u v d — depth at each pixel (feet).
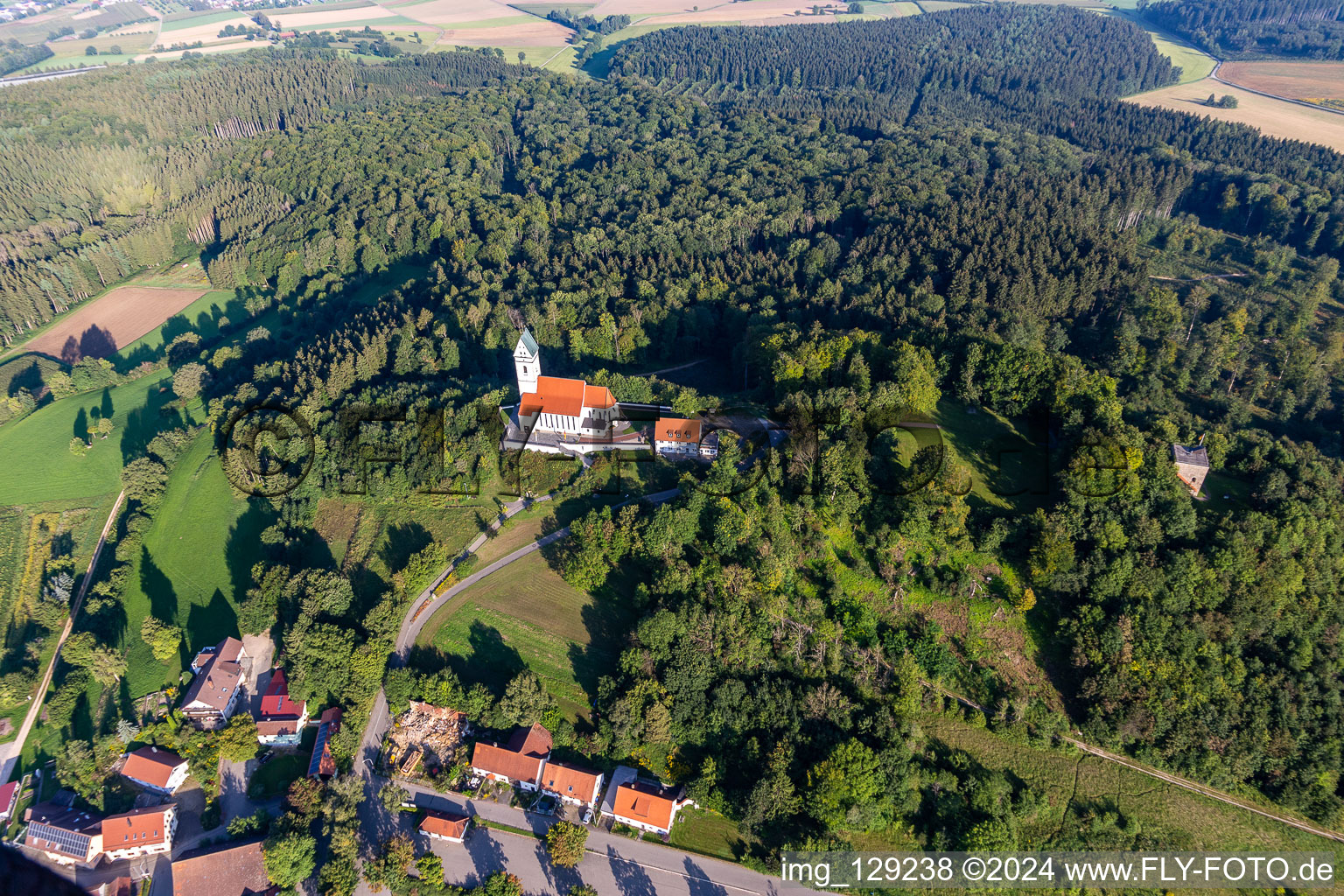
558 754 387.75
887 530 424.46
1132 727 361.71
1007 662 394.32
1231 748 356.79
